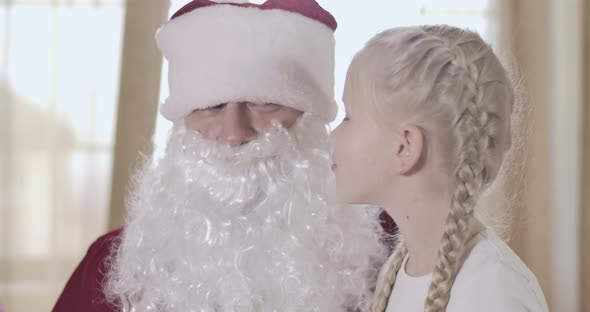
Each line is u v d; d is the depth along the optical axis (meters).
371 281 1.33
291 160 1.28
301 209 1.28
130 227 1.38
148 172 1.41
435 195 0.96
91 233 3.04
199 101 1.26
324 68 1.33
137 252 1.34
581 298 3.13
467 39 0.97
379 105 0.97
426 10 3.05
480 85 0.94
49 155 3.03
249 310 1.26
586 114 3.06
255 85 1.24
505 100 0.96
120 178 2.95
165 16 2.94
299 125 1.30
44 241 3.05
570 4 3.07
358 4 3.03
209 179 1.28
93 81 3.01
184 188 1.30
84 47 3.00
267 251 1.27
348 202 1.02
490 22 3.05
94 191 3.03
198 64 1.27
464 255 0.94
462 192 0.92
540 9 3.05
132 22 2.92
